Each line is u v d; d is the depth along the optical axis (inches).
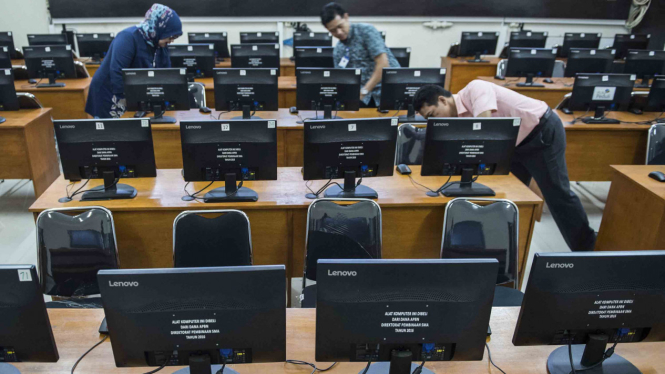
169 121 144.0
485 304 50.7
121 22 289.3
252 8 292.8
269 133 94.6
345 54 165.9
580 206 123.2
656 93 152.1
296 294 116.2
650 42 301.0
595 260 51.0
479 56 261.9
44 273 84.1
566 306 52.9
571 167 156.1
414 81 148.3
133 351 50.6
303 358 60.5
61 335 62.9
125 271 47.2
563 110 161.6
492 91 109.0
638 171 119.4
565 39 263.4
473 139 97.9
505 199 95.9
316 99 145.7
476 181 110.9
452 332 51.7
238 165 96.3
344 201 96.3
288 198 101.7
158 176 111.2
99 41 240.4
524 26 308.8
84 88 187.5
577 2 302.5
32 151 146.9
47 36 237.5
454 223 89.6
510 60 195.6
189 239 86.7
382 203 99.6
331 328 51.1
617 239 122.2
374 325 50.9
